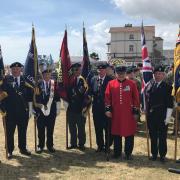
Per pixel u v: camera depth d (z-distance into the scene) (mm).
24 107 4301
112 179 3605
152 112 4074
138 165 4070
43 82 4480
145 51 4297
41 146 4598
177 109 4109
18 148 4730
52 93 4469
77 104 4605
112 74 4695
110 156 4438
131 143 4270
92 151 4695
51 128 4566
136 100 4223
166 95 4023
